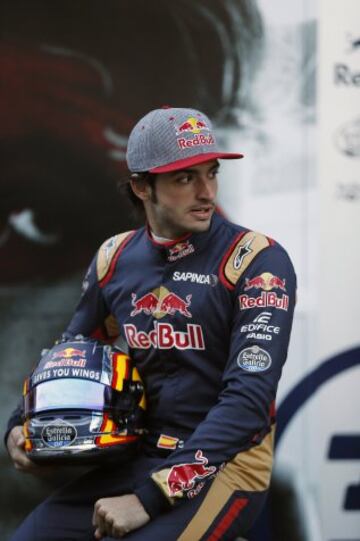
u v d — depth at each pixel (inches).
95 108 322.7
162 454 213.6
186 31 318.3
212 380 210.8
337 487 323.6
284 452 323.3
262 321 200.2
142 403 213.3
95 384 204.5
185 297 209.6
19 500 333.4
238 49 317.4
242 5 316.2
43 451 200.7
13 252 327.3
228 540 203.2
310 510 323.6
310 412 322.0
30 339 329.7
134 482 211.8
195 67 319.0
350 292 319.3
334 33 314.0
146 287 215.8
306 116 316.5
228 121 319.0
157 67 319.9
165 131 201.6
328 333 319.9
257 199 319.6
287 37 315.6
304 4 314.5
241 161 319.6
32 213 326.3
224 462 193.8
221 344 209.8
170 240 213.9
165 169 199.6
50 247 327.6
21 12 319.9
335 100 315.6
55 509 218.4
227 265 207.9
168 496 190.2
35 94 322.7
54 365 208.4
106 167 324.8
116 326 240.1
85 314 235.0
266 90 317.4
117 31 319.9
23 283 328.2
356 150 316.8
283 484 324.2
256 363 197.3
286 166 318.3
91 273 231.9
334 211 317.7
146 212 219.8
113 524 190.2
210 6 317.4
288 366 321.7
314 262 318.3
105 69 321.1
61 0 319.6
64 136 324.2
